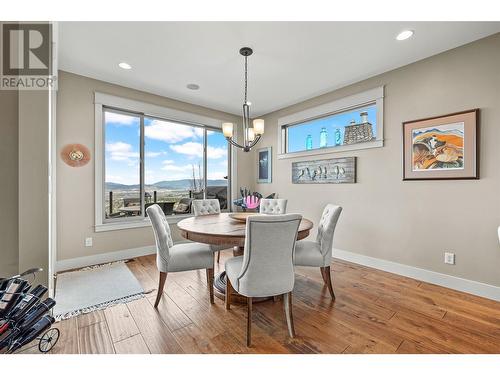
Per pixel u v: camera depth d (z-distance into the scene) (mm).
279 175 4477
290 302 1701
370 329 1769
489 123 2217
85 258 3072
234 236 1852
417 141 2672
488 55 2221
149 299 2215
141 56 2574
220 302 2178
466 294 2322
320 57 2594
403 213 2818
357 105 3266
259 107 4340
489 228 2229
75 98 2990
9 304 1204
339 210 2244
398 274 2848
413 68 2719
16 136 1376
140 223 3529
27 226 1393
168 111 3840
